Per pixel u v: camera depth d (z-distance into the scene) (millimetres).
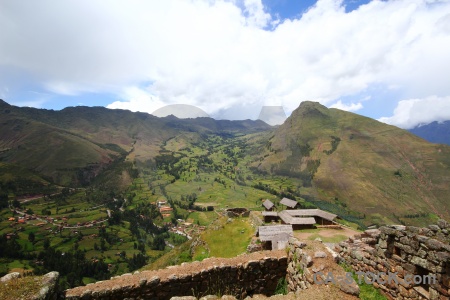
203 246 27547
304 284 9430
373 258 10820
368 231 13867
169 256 30609
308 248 10461
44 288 7965
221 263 11047
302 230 32469
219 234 28672
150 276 10094
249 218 32875
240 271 10953
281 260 11562
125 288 9445
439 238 8312
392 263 9867
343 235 29547
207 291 10344
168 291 9938
